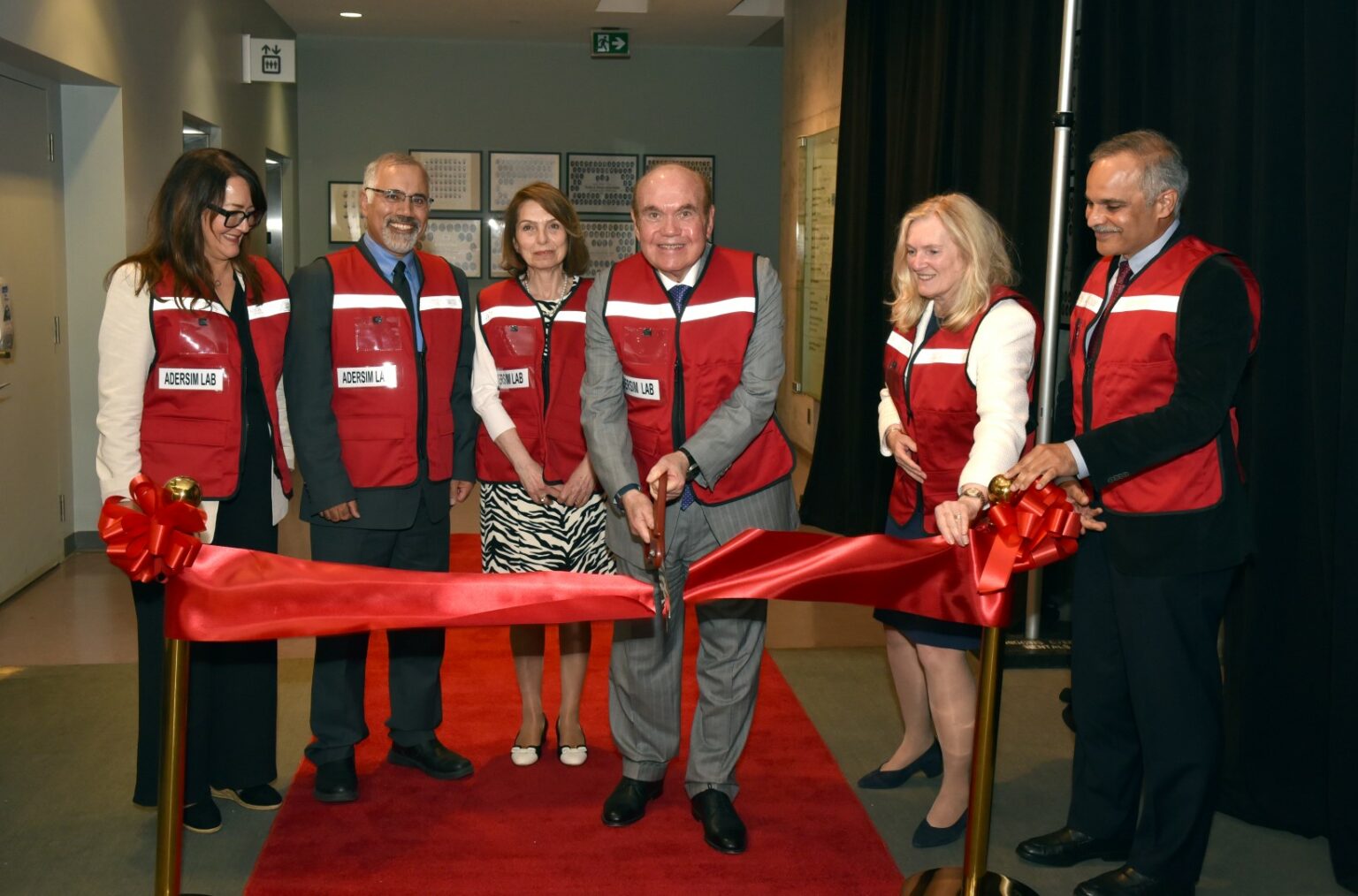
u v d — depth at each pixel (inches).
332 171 394.0
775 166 410.6
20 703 137.7
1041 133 163.2
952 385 95.8
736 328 96.4
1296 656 106.6
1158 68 132.2
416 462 110.7
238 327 102.7
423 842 102.3
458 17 358.3
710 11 347.6
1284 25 102.9
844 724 134.0
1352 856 95.3
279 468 106.8
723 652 102.8
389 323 109.3
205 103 276.4
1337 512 94.3
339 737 110.3
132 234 220.7
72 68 192.7
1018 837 106.0
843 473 252.1
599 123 403.5
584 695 141.9
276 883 94.7
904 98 217.6
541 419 116.3
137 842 103.1
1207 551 89.3
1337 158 96.4
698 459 94.1
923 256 95.3
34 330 197.0
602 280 101.0
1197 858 92.3
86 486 214.8
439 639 117.0
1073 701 101.1
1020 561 78.7
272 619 78.5
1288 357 105.2
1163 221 90.5
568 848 101.3
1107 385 92.0
